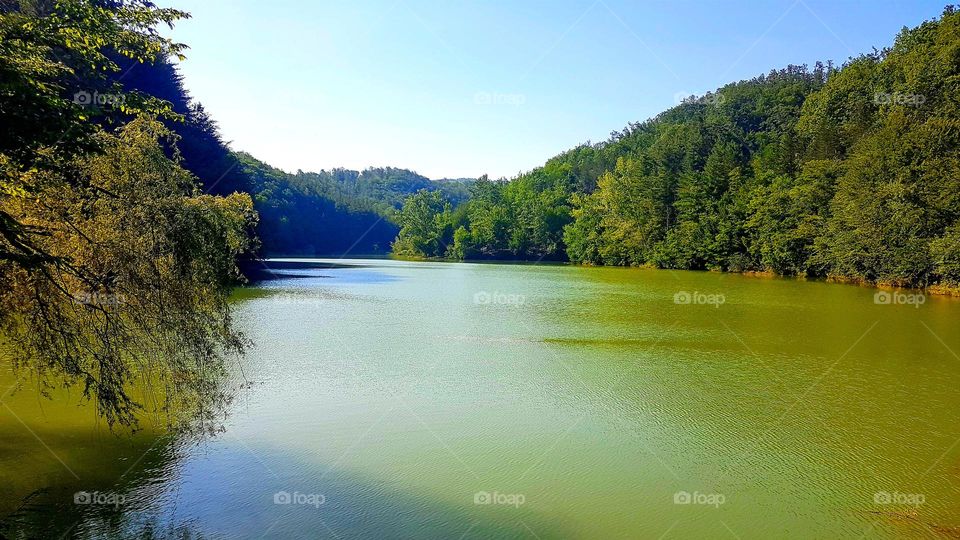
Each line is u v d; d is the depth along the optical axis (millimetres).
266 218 72500
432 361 19188
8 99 6902
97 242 10094
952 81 47281
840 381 17172
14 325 10305
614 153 121875
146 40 9242
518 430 12891
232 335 12711
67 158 7797
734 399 15297
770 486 10312
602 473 10758
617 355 20438
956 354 20719
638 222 81125
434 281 53344
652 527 8891
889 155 46844
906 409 14500
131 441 11688
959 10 57281
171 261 11133
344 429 12766
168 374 11453
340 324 26641
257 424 12961
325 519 8906
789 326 26875
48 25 8273
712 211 71438
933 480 10562
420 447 11812
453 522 8914
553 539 8461
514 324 27172
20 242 7758
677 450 11883
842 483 10445
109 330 10469
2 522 8578
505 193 113562
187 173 12172
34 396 14109
